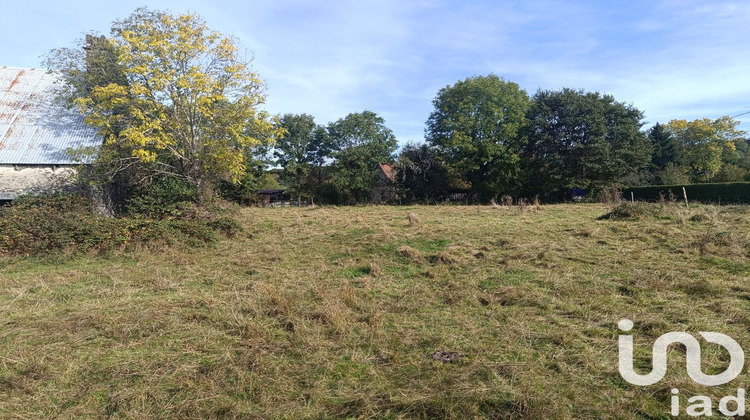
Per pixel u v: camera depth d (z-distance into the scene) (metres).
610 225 12.20
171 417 3.38
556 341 4.59
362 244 10.95
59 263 10.09
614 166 31.75
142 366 4.25
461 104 34.31
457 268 8.27
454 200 37.59
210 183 17.52
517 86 36.31
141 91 15.07
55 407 3.59
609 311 5.49
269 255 10.27
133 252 10.81
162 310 5.96
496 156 34.34
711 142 46.19
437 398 3.46
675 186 28.33
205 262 9.85
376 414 3.36
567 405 3.37
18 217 11.20
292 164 39.72
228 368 4.19
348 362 4.29
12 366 4.42
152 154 15.23
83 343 4.95
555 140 32.50
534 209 19.59
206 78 15.80
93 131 17.19
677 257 8.25
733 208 15.37
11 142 15.99
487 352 4.37
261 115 17.02
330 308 5.55
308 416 3.36
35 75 19.23
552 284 6.82
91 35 18.12
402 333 5.00
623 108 34.12
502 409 3.29
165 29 16.16
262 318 5.63
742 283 6.39
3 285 7.89
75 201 14.00
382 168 44.16
